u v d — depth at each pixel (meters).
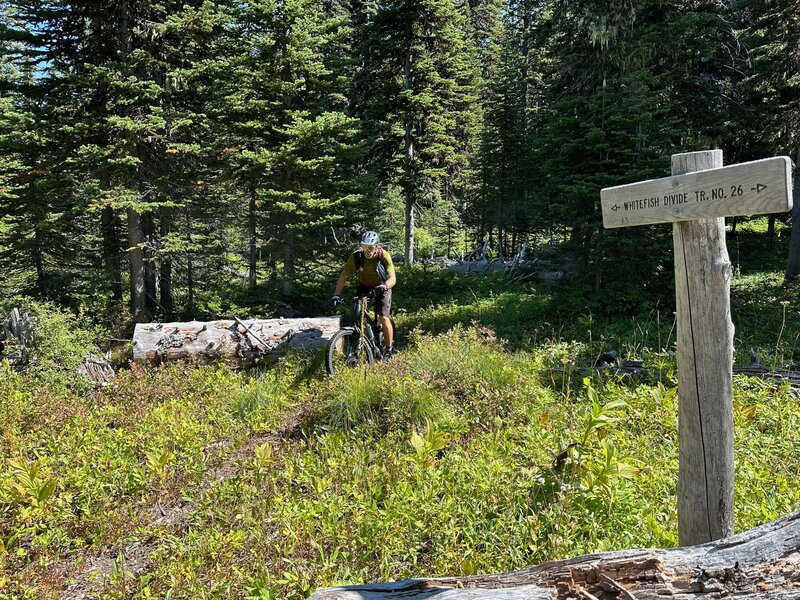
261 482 4.92
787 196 2.07
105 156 12.32
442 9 19.83
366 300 7.71
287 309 14.80
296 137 13.76
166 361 9.27
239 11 14.09
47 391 7.49
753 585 2.13
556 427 5.21
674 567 2.26
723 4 18.09
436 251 33.03
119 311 13.94
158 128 12.66
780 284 15.72
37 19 12.90
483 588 2.48
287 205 13.55
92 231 16.20
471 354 7.11
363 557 3.61
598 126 12.10
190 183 13.80
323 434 5.94
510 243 33.06
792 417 5.12
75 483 5.09
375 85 21.95
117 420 6.82
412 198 22.52
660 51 13.12
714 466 2.64
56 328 9.02
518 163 28.83
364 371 6.58
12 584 3.87
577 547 3.29
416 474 4.40
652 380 6.47
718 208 2.38
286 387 7.98
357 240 21.02
